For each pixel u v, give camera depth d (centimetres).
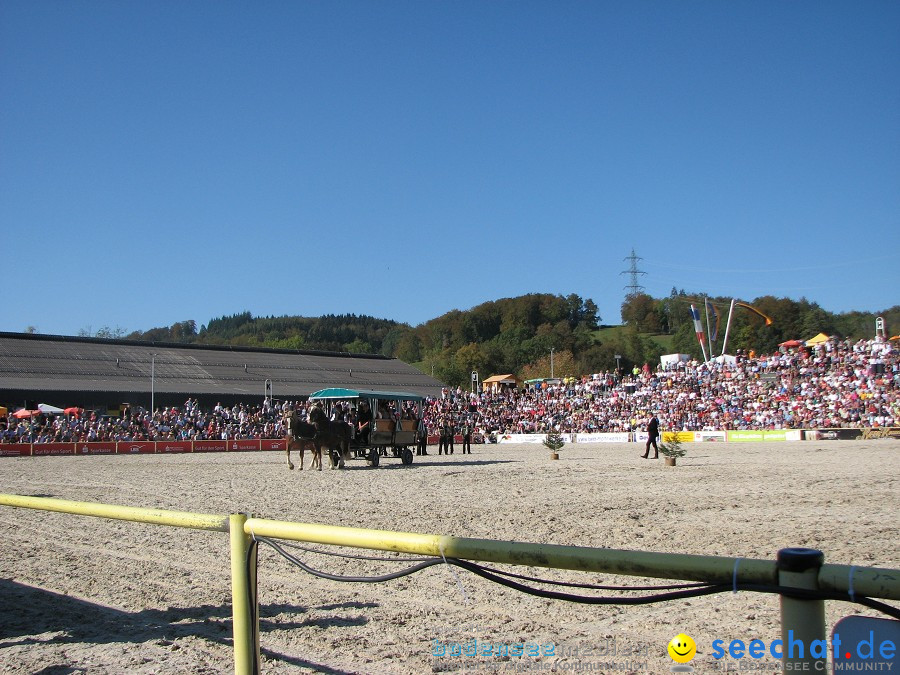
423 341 16525
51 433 4578
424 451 3647
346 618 673
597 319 15688
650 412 5638
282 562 929
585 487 1795
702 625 628
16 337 6662
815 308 10925
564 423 5934
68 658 582
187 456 3941
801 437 4503
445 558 349
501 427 6272
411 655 568
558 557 312
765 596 720
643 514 1278
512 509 1378
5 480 2273
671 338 12912
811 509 1305
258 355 8062
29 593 789
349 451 2661
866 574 247
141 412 5291
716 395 5538
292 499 1628
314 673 535
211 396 6519
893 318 10556
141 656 583
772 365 5684
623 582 786
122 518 496
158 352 7338
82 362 6506
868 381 4884
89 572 885
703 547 956
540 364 11800
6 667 563
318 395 2722
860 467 2250
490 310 15862
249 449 4800
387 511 1380
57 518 1337
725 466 2402
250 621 408
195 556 975
